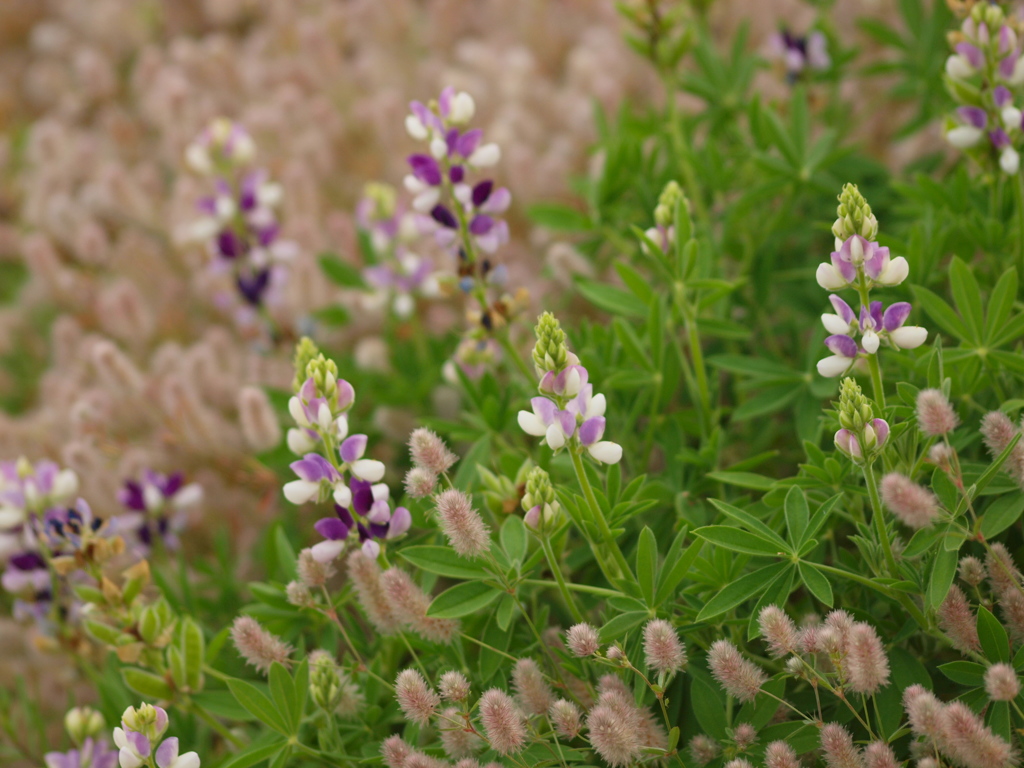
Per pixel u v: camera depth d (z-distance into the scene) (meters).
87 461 0.95
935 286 0.89
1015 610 0.77
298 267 1.05
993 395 0.84
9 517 0.87
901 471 0.78
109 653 0.88
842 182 0.96
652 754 0.77
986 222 0.87
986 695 0.77
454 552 0.79
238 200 1.02
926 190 0.90
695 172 0.98
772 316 0.96
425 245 1.04
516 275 1.01
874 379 0.77
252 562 0.94
